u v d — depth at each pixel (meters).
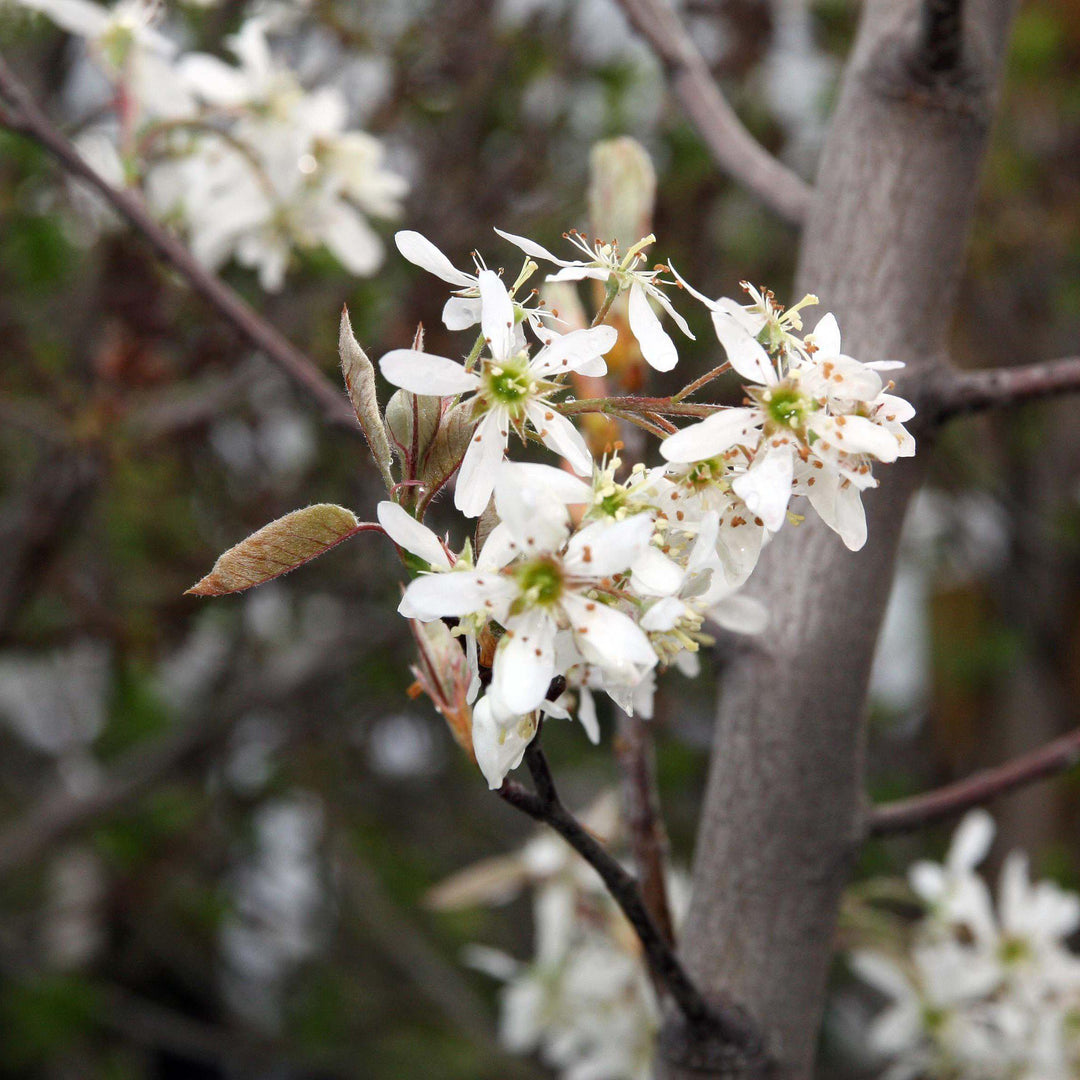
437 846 6.18
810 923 1.60
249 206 2.70
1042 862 5.75
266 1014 6.41
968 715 6.38
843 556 1.64
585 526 1.11
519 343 1.16
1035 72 4.68
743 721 1.64
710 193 4.14
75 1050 5.48
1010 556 5.45
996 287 5.33
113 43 2.39
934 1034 2.48
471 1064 5.40
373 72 3.84
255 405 3.90
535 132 3.95
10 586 3.64
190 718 5.00
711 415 1.11
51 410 3.40
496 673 1.05
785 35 4.55
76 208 3.18
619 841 2.57
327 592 4.50
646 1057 2.56
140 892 5.56
